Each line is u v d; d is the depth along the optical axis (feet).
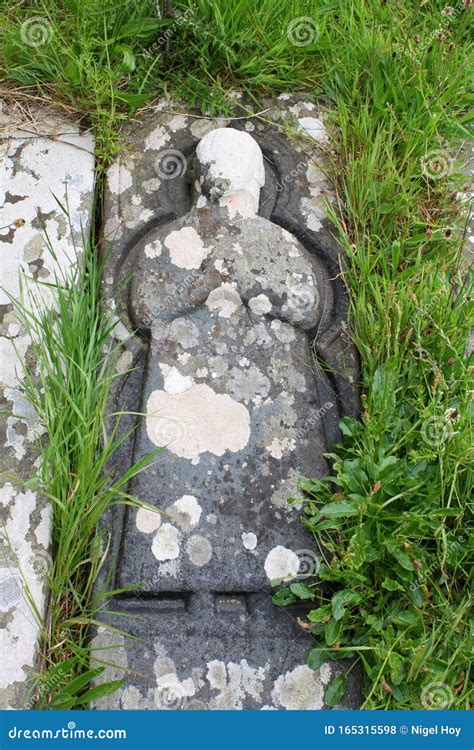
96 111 5.95
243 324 5.30
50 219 5.55
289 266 5.50
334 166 6.07
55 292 5.30
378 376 5.15
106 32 6.17
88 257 5.52
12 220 5.53
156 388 5.08
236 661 4.58
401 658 4.45
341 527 4.86
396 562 4.71
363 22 6.50
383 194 5.93
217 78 6.31
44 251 5.43
